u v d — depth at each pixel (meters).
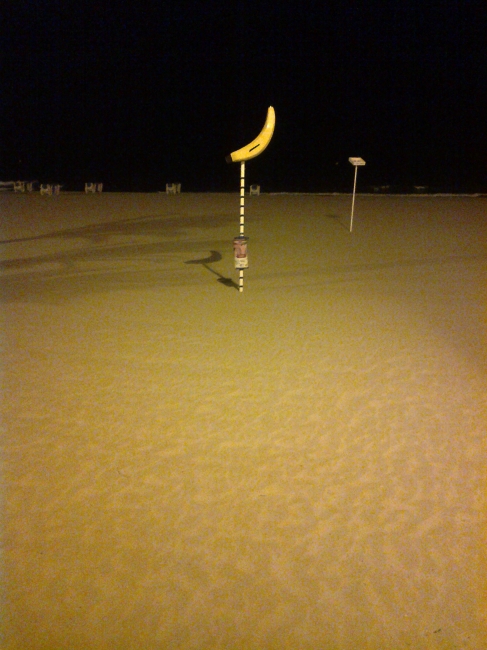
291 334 7.52
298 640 3.02
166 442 4.82
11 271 11.66
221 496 4.12
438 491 4.18
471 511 3.97
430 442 4.82
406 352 6.86
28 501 4.08
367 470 4.43
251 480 4.30
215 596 3.28
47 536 3.74
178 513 3.95
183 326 7.88
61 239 15.74
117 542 3.68
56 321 8.11
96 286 10.30
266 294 9.70
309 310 8.70
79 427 5.07
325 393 5.71
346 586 3.35
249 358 6.64
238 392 5.74
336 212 21.98
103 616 3.16
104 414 5.30
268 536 3.73
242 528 3.80
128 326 7.88
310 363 6.50
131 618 3.15
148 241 15.49
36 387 5.88
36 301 9.22
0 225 18.36
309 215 21.08
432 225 18.45
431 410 5.38
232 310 8.68
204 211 22.31
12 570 3.46
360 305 9.00
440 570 3.46
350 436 4.91
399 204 24.77
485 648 2.98
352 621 3.13
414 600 3.26
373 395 5.68
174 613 3.18
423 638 3.04
